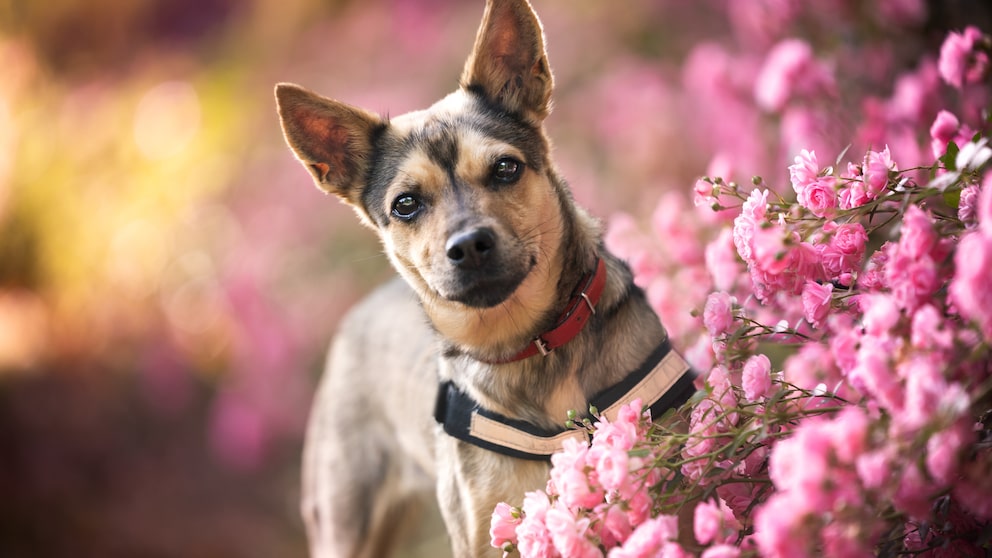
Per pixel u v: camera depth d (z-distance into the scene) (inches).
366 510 174.1
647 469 89.9
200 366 323.3
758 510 92.3
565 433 114.1
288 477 279.9
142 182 362.9
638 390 113.8
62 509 280.1
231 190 327.0
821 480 70.9
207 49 400.8
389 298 179.0
